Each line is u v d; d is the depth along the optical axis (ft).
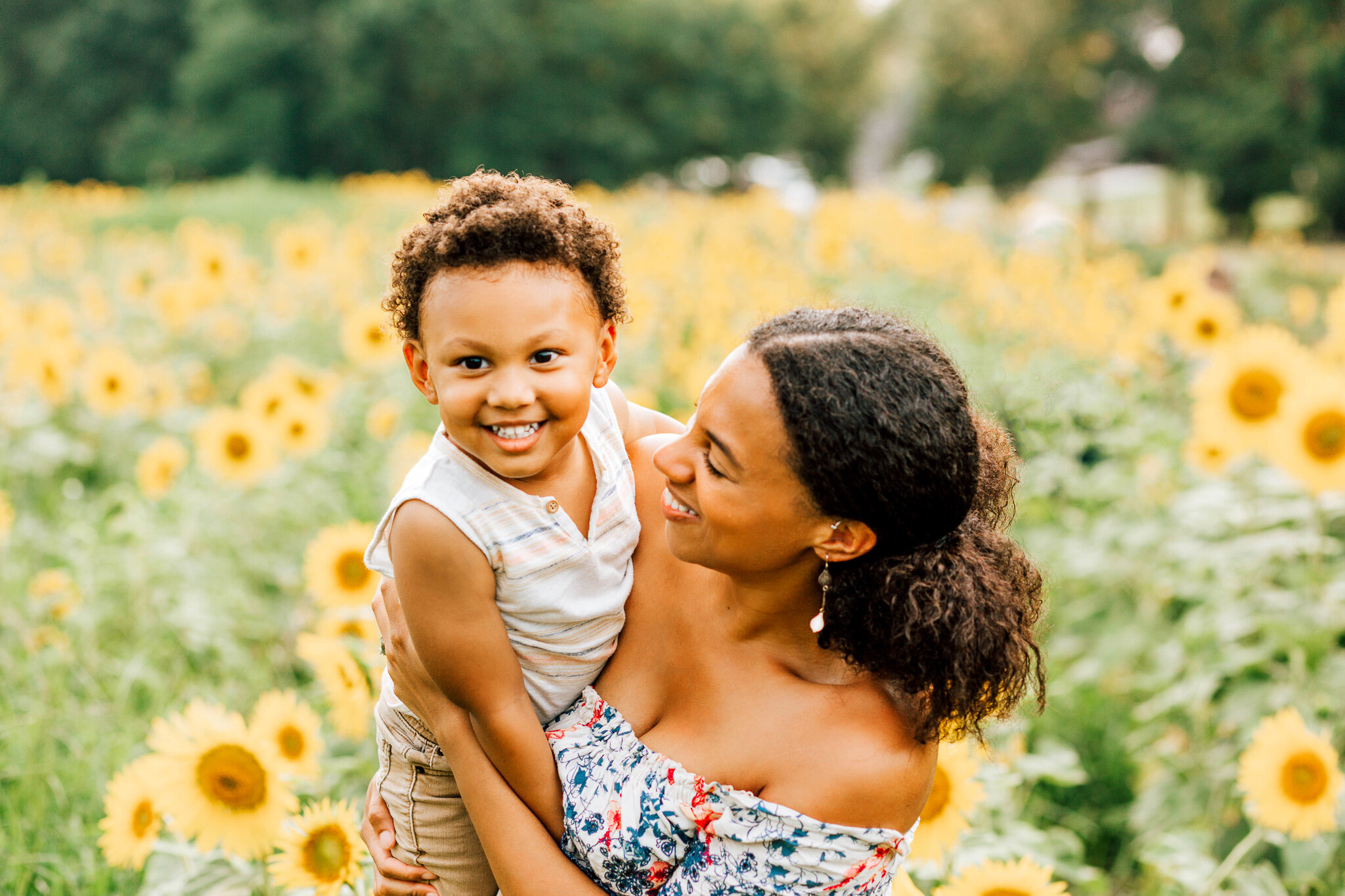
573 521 5.26
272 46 120.78
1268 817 7.89
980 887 6.67
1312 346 25.73
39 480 16.42
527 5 128.47
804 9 156.76
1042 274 21.76
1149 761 11.49
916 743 5.04
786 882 4.98
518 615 5.13
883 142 186.70
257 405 14.78
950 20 132.98
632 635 5.55
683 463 4.88
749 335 5.00
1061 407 13.80
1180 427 15.40
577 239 4.90
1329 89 97.86
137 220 45.01
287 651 12.25
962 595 4.89
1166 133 116.26
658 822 5.13
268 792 6.67
